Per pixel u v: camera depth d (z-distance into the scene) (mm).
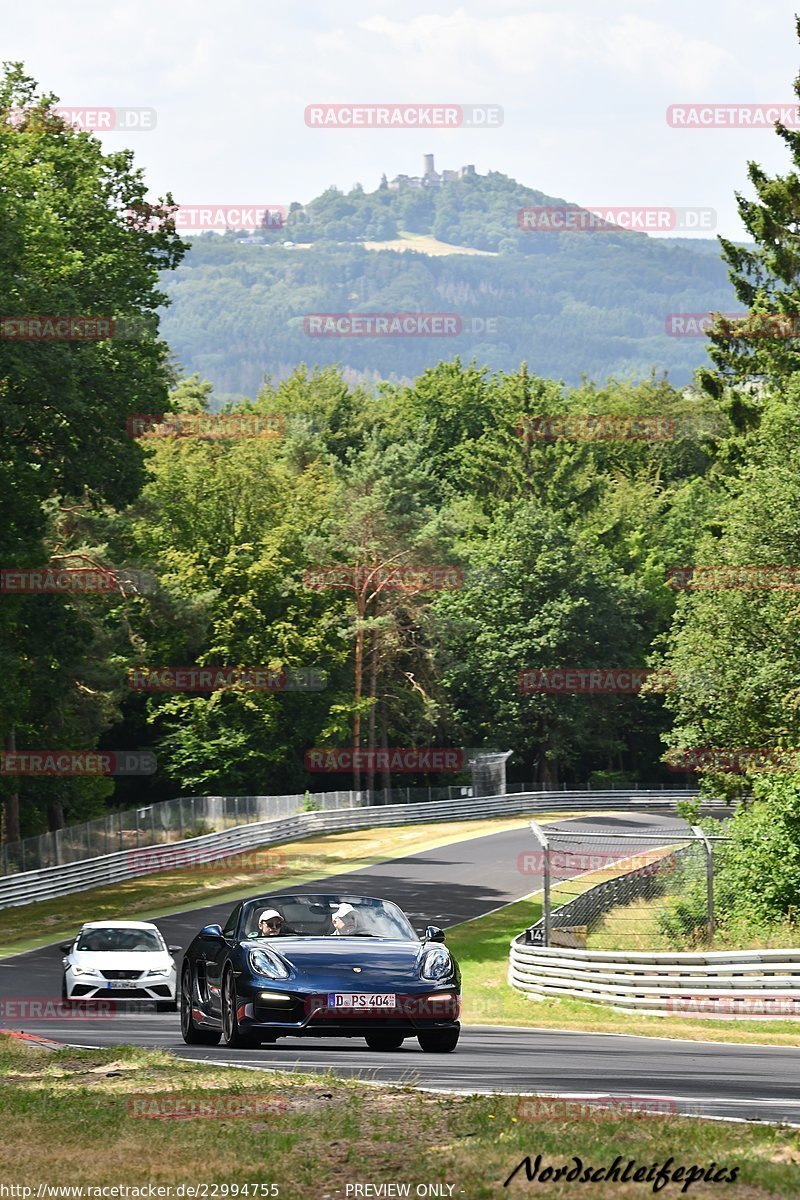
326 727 170625
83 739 130375
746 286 126688
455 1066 25891
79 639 99000
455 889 104250
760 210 120750
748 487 93125
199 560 166750
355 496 180500
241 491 170625
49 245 90688
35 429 88938
